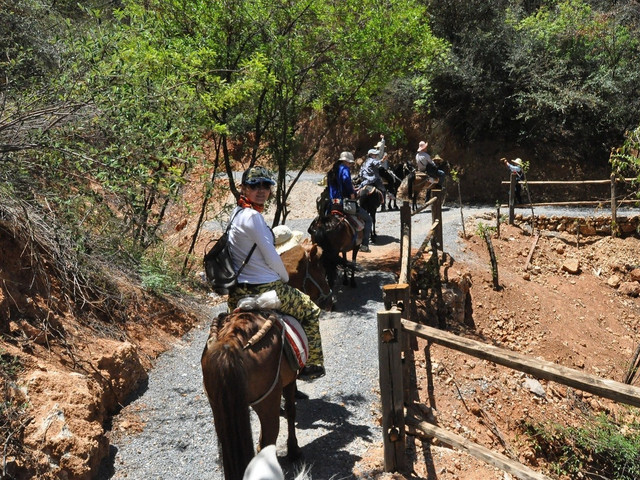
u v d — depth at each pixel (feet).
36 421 15.67
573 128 72.54
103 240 27.30
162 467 17.39
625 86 70.33
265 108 38.93
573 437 27.66
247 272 15.85
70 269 23.22
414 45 38.75
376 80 39.83
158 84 26.09
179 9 34.83
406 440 19.53
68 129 21.52
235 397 12.72
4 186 20.83
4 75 24.89
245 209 15.75
